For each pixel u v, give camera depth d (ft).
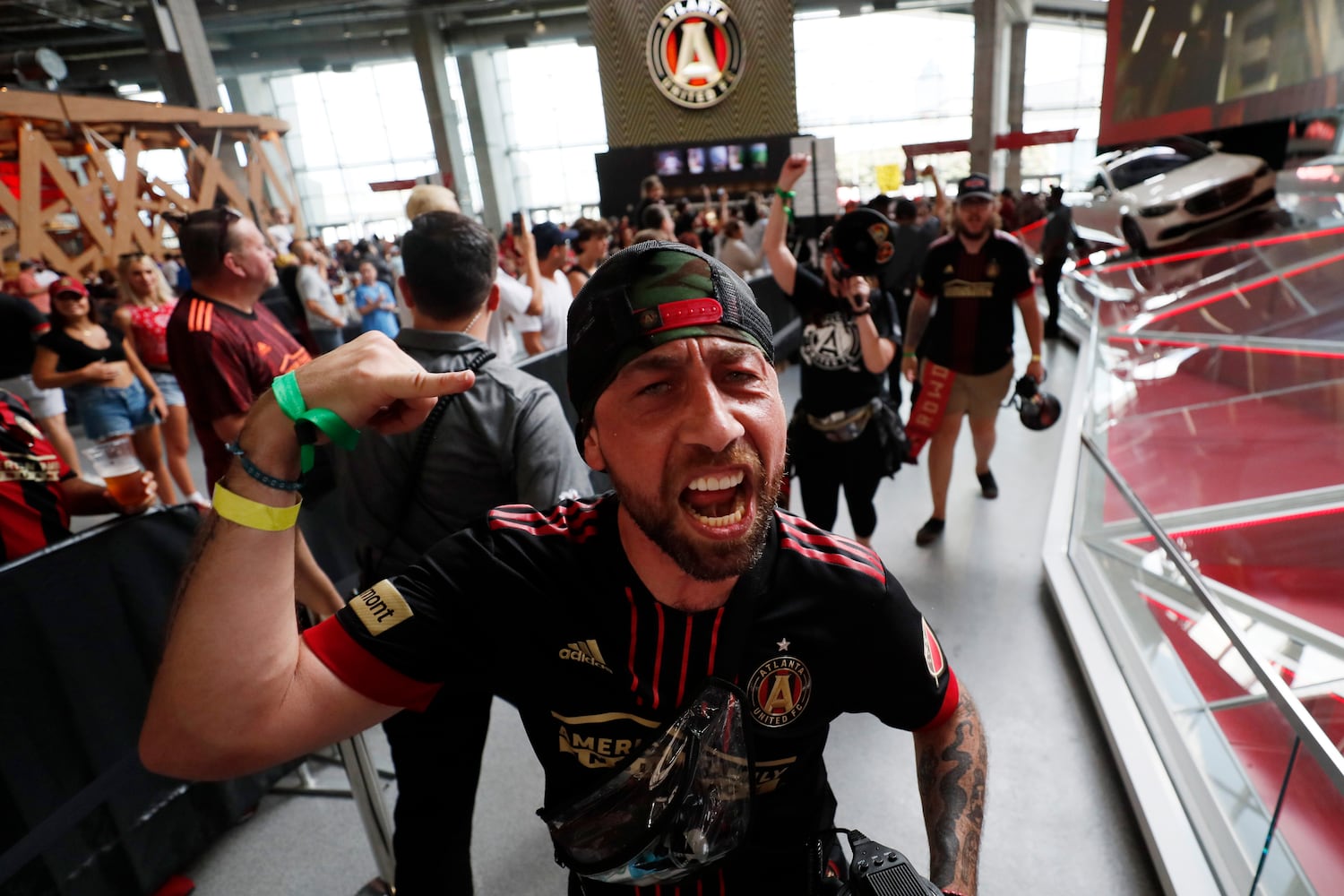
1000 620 8.25
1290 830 3.58
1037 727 6.63
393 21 58.39
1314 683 3.88
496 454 4.10
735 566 1.80
